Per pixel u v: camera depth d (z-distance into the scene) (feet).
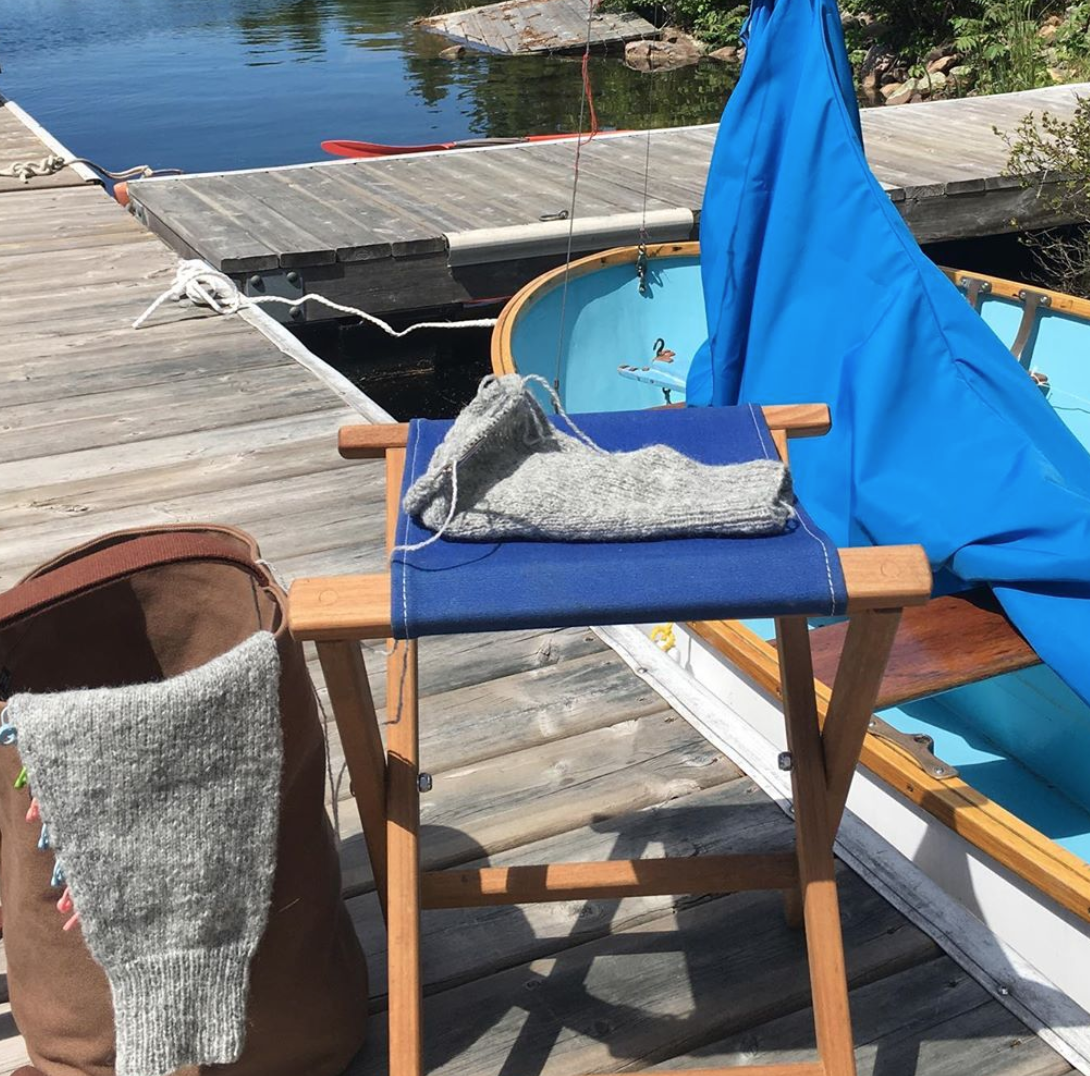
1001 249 24.53
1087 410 12.39
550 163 24.85
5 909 5.03
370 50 71.41
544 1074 5.80
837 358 8.86
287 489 11.93
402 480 5.34
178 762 4.30
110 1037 5.04
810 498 8.79
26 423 13.42
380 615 4.47
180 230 19.83
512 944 6.50
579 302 14.83
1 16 96.22
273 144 48.49
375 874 5.81
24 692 4.87
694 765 7.86
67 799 4.21
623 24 66.85
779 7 9.20
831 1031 5.09
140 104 57.72
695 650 8.67
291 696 4.74
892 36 51.31
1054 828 8.04
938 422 8.08
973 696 8.95
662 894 5.81
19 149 28.84
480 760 7.97
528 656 9.12
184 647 5.30
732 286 9.58
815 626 9.38
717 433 5.75
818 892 5.30
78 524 11.18
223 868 4.45
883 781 6.93
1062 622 7.07
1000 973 6.22
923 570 4.53
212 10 94.89
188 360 15.29
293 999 5.22
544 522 4.78
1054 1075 5.74
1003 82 42.63
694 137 27.27
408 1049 5.09
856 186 8.77
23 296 17.63
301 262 18.53
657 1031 6.00
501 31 70.18
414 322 20.66
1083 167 20.51
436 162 25.09
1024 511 7.31
